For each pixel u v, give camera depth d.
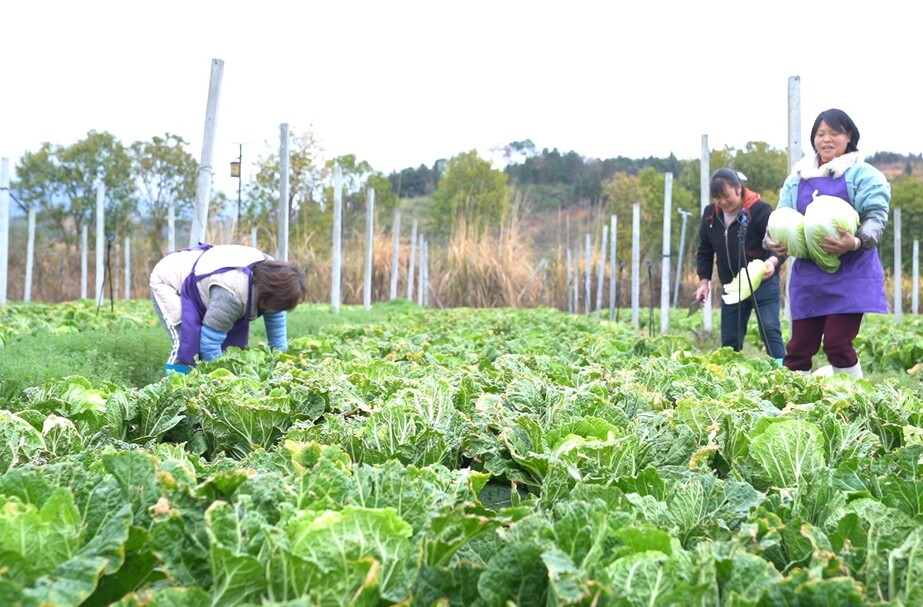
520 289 26.38
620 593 1.79
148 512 2.19
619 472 3.23
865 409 4.14
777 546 2.35
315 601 1.86
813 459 3.24
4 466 3.21
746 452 3.46
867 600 1.84
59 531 1.99
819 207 6.44
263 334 10.28
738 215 8.80
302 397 4.17
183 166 39.44
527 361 6.24
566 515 2.03
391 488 2.36
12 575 1.94
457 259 26.27
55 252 33.34
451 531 2.13
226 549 1.82
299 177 30.27
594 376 5.64
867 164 6.68
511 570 1.92
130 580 2.05
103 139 38.03
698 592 1.84
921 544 2.00
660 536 2.02
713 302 26.27
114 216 37.62
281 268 6.80
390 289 26.42
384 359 6.86
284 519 2.12
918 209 35.59
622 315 23.36
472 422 3.75
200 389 4.10
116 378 6.73
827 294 6.68
